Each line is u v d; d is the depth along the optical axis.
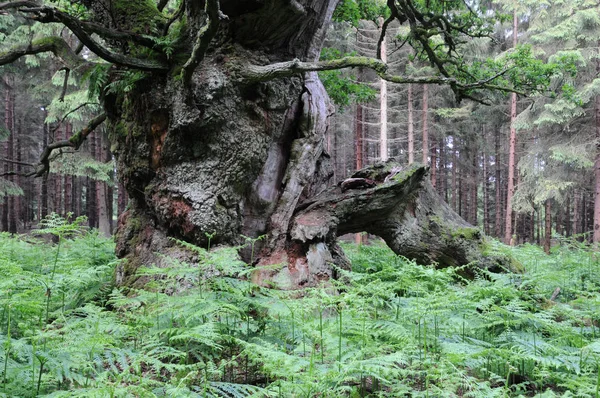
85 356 3.15
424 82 6.91
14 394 2.80
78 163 17.36
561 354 3.83
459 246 7.45
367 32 22.86
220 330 3.96
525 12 20.91
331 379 2.85
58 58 7.12
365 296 4.61
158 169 6.67
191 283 5.52
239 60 6.19
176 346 3.86
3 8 5.70
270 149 6.98
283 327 4.20
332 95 12.84
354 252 11.55
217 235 6.29
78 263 4.89
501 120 26.64
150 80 6.41
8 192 18.66
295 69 5.93
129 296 6.14
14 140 27.94
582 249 9.34
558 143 19.88
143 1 6.98
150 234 6.91
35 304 3.34
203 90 6.02
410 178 7.37
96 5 7.05
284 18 6.17
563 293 6.73
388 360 2.78
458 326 4.30
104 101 7.15
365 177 7.79
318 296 4.30
